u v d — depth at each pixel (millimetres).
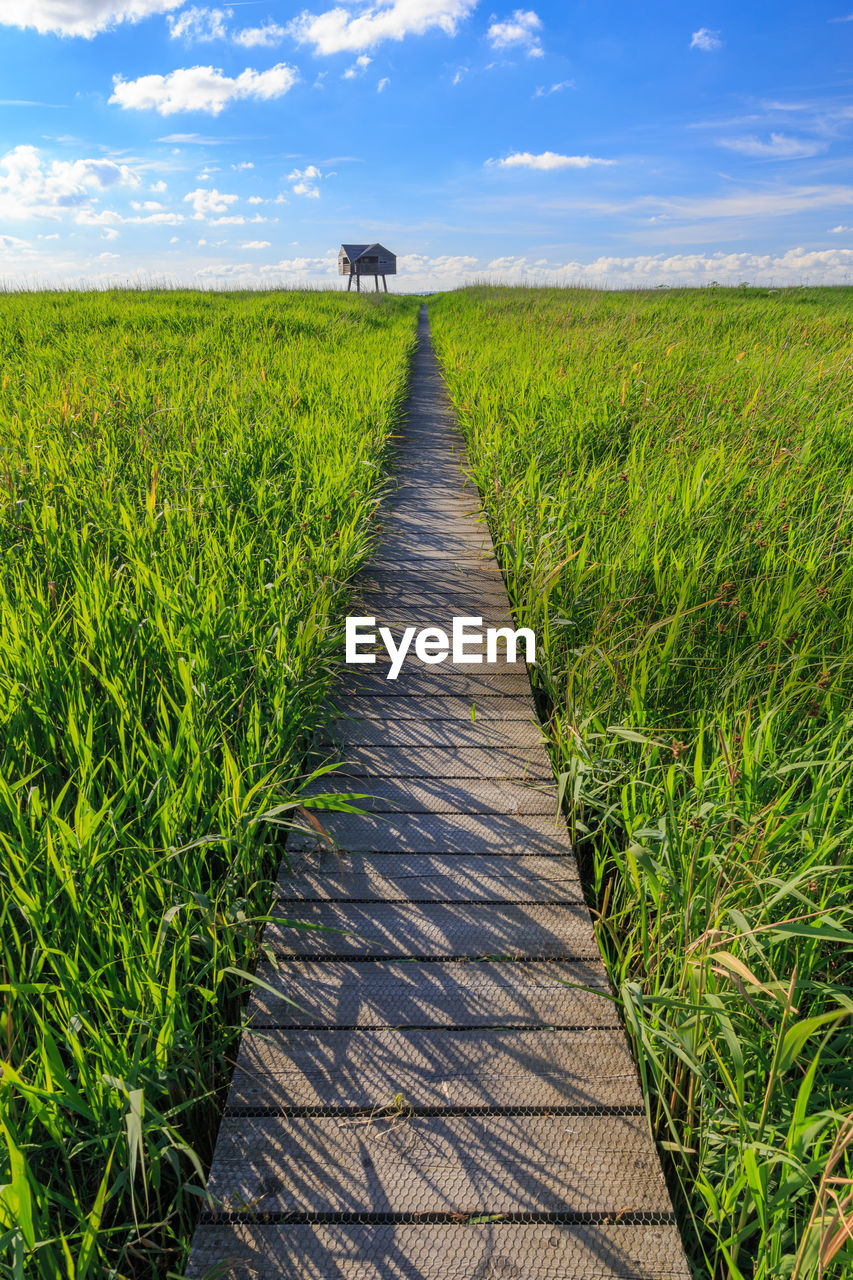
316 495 4910
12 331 11383
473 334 14570
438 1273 1469
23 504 4074
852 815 2168
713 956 1604
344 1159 1664
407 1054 1903
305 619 3598
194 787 2268
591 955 2201
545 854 2574
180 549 3826
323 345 12016
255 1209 1566
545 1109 1781
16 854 1931
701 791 2205
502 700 3498
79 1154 1643
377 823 2705
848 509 4078
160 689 2838
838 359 7910
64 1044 1768
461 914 2330
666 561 3797
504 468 5863
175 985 1803
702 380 7551
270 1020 1984
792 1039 1359
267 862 2580
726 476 4445
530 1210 1575
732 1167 1564
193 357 9883
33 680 2600
